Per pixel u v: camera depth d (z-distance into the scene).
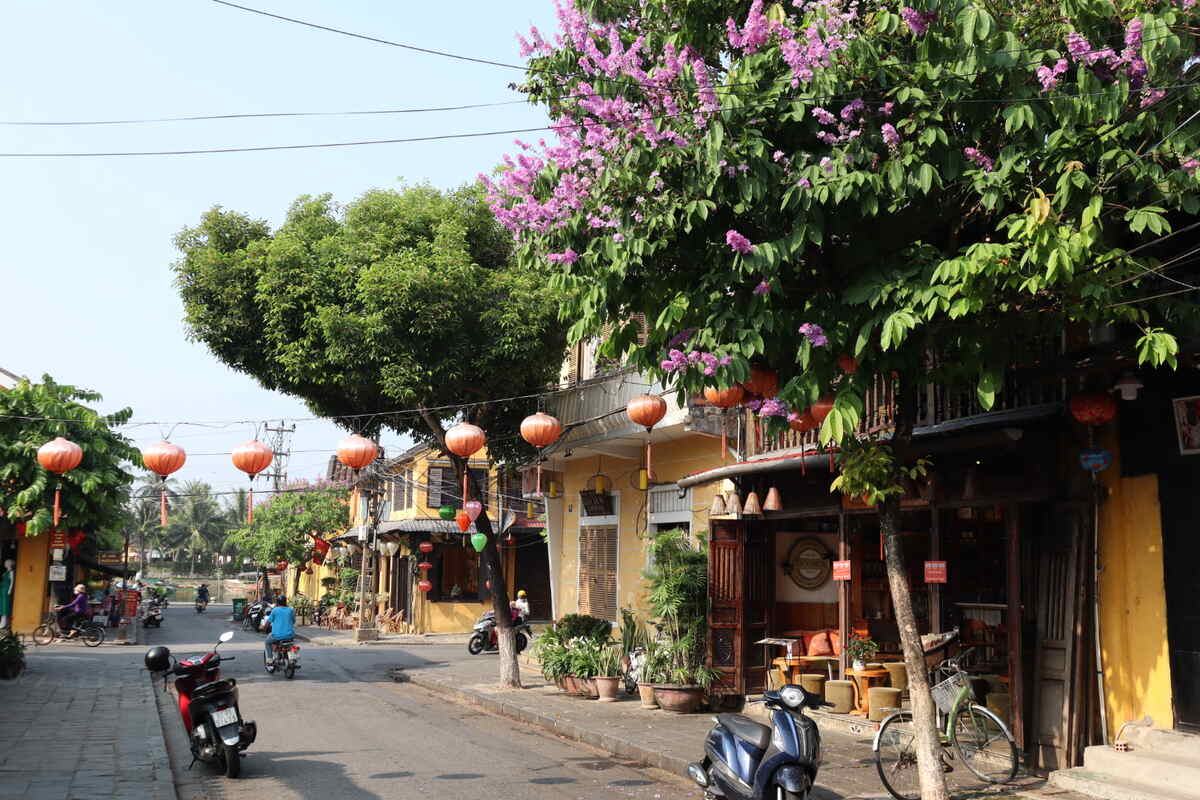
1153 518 8.41
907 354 7.04
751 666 13.18
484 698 14.57
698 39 7.97
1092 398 8.23
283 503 44.53
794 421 7.96
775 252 6.64
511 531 32.53
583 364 18.23
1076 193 6.32
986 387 6.90
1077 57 6.23
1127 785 7.70
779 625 13.68
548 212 7.52
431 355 14.59
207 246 15.73
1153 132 6.29
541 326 14.95
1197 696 7.94
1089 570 8.84
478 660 22.91
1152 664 8.33
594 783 8.85
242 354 15.41
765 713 12.28
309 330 14.62
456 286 14.41
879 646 12.55
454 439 12.13
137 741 10.79
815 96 6.62
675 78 7.11
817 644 12.63
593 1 8.16
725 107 6.78
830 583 14.04
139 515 80.19
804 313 7.16
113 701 14.27
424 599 32.78
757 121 6.77
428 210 15.74
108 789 8.23
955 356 7.17
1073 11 6.23
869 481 7.57
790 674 12.47
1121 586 8.66
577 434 16.83
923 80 6.58
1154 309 7.55
